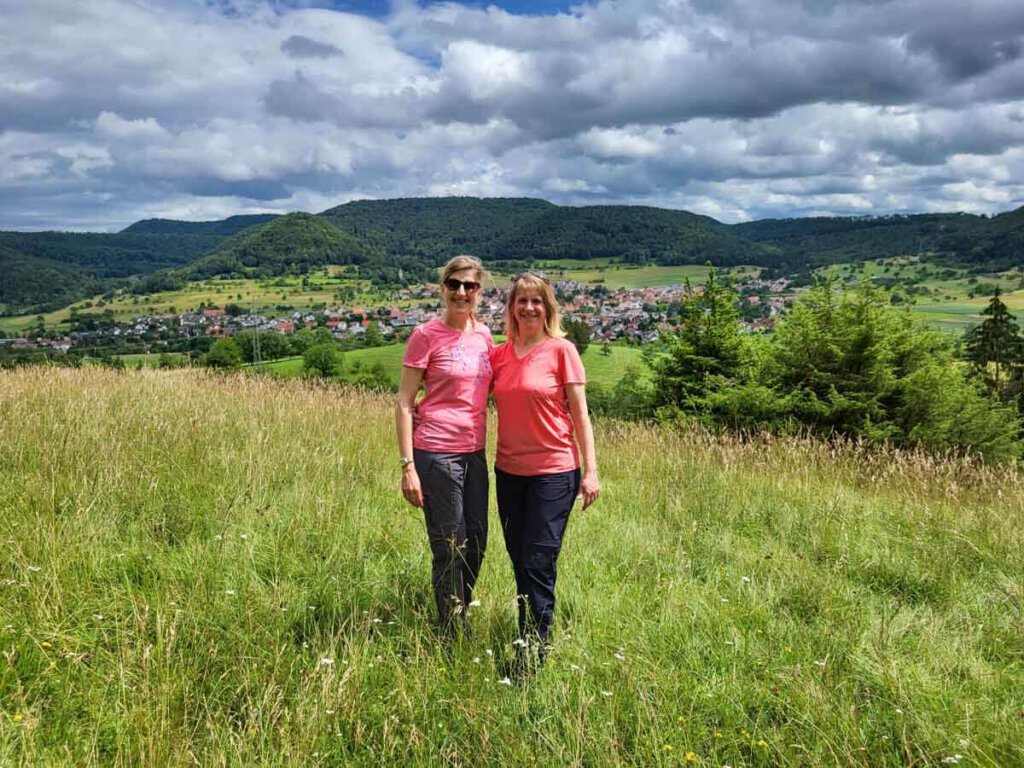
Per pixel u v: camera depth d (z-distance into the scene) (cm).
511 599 315
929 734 230
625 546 415
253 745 207
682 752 217
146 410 630
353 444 631
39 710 215
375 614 297
